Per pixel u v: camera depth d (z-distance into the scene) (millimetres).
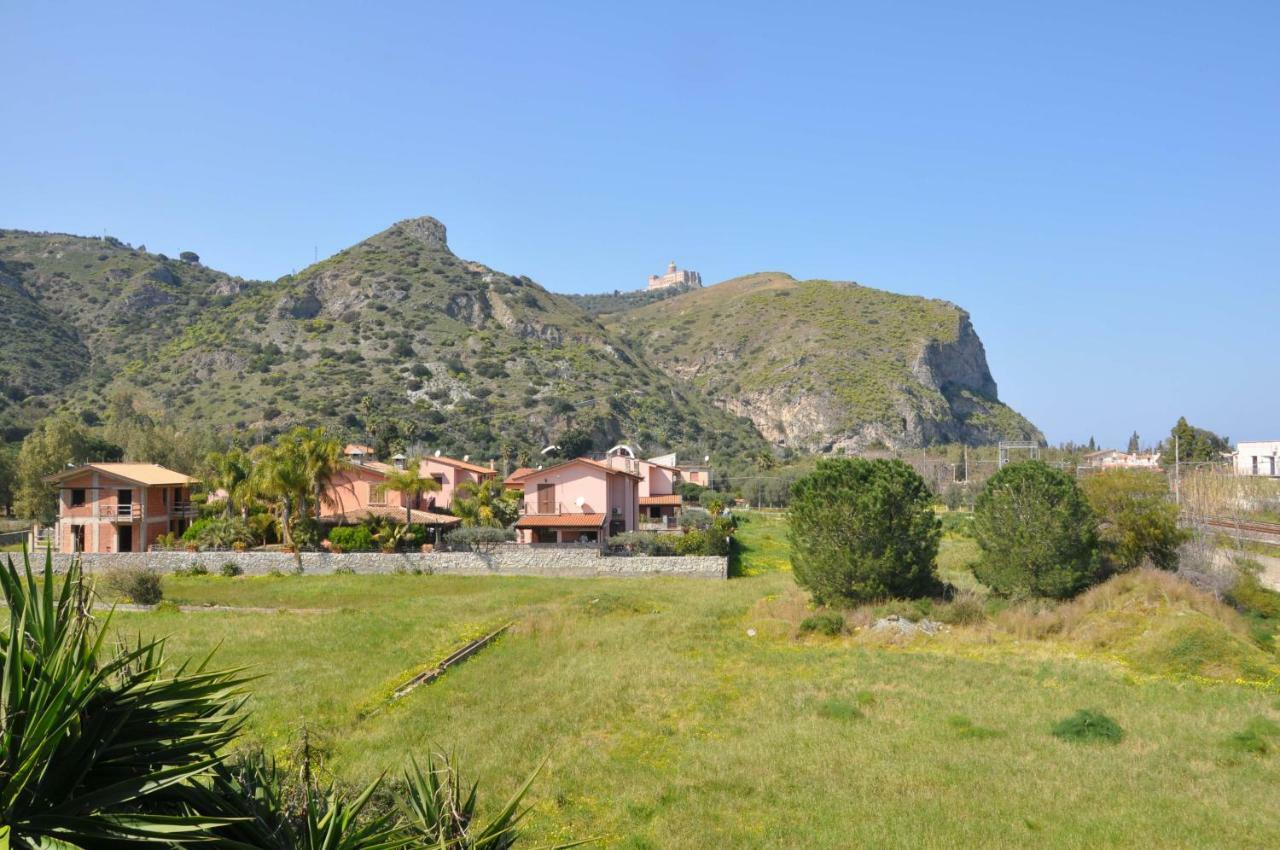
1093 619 36781
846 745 23281
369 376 164875
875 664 32469
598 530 66750
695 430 193375
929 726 25047
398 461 78625
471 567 59562
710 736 24406
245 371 165250
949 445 199125
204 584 54969
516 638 37219
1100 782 20609
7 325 173125
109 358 178125
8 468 87750
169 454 100250
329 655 32469
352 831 9461
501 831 10672
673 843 17141
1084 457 146875
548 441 155375
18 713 7078
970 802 19422
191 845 8148
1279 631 36531
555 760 21703
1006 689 28922
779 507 126125
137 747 7852
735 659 33594
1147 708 26656
